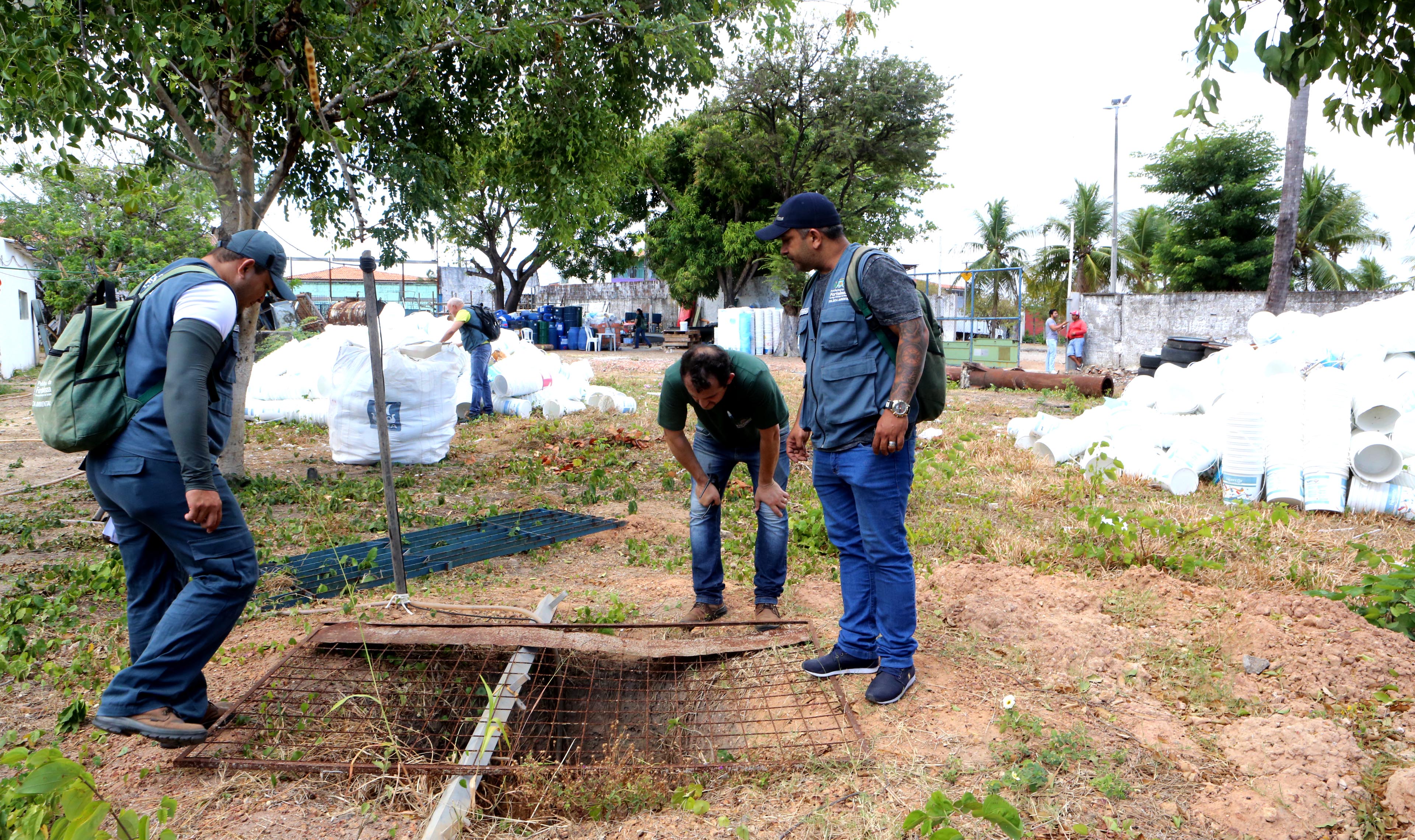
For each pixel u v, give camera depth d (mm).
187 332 2447
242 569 2672
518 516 6066
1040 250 41656
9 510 6098
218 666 3332
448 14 6227
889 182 28219
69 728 2820
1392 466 5910
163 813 2002
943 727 2791
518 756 2756
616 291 37750
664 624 3514
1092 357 22484
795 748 2666
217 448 2670
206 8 6043
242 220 6555
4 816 2102
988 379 15117
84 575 4301
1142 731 2752
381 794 2443
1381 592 3703
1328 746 2541
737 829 2254
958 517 5691
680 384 3445
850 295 2859
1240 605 3814
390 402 7773
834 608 4008
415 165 7457
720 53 8852
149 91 6199
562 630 3422
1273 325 8039
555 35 7355
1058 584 4160
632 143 10125
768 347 25891
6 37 4648
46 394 2510
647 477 7512
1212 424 6867
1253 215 29156
